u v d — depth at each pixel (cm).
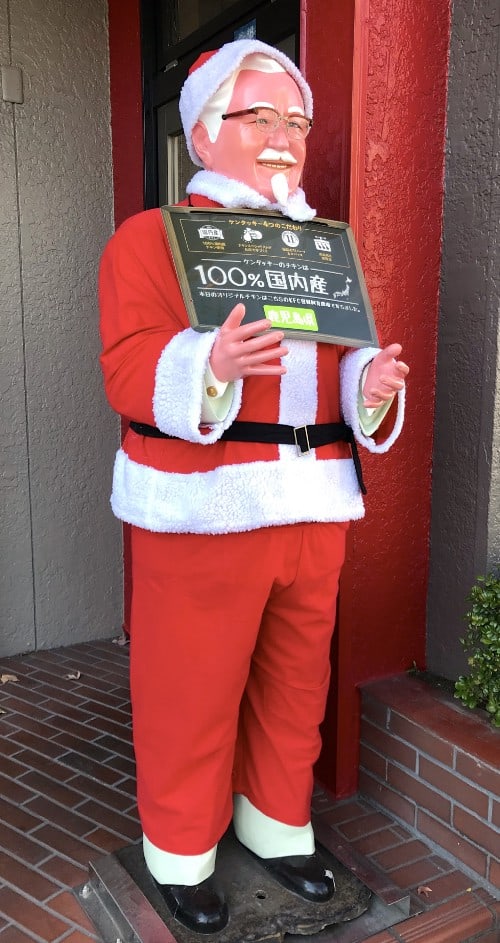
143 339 152
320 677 183
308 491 160
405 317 225
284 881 185
